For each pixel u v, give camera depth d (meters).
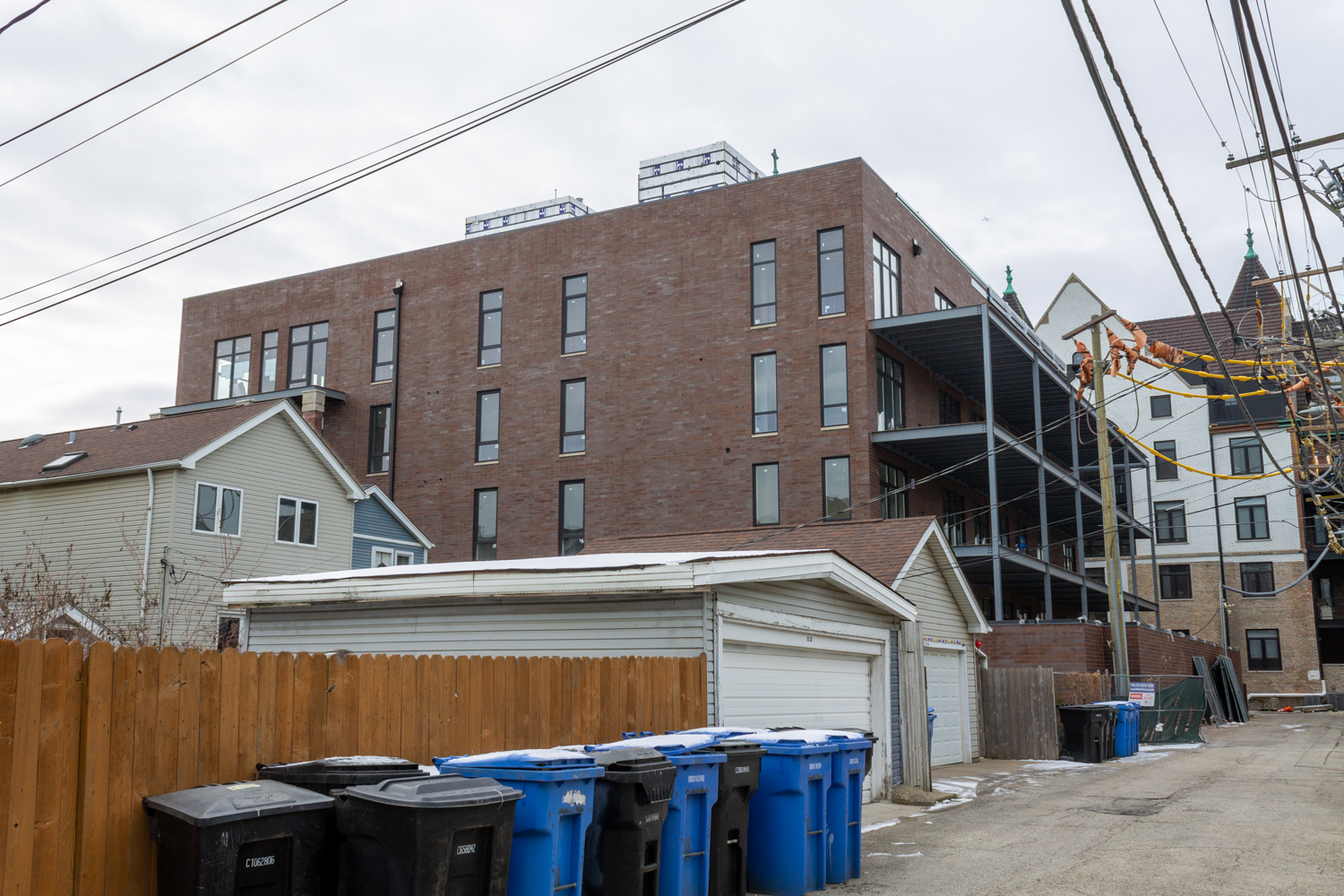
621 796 6.86
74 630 16.81
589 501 32.75
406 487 35.75
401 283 37.16
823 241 30.95
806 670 13.46
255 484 25.81
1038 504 42.09
